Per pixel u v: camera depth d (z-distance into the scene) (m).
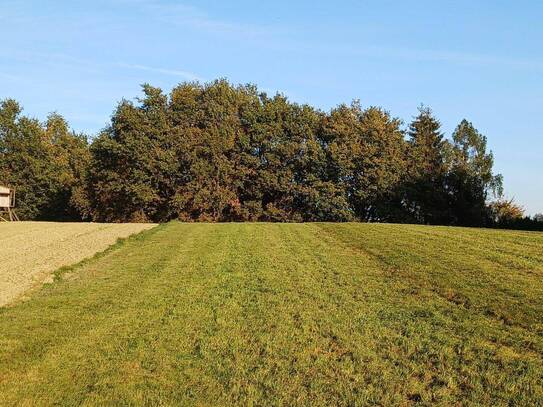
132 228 33.31
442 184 59.38
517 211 65.12
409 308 11.74
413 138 65.12
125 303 12.74
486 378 7.86
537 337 9.55
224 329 10.45
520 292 12.62
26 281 16.11
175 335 10.13
